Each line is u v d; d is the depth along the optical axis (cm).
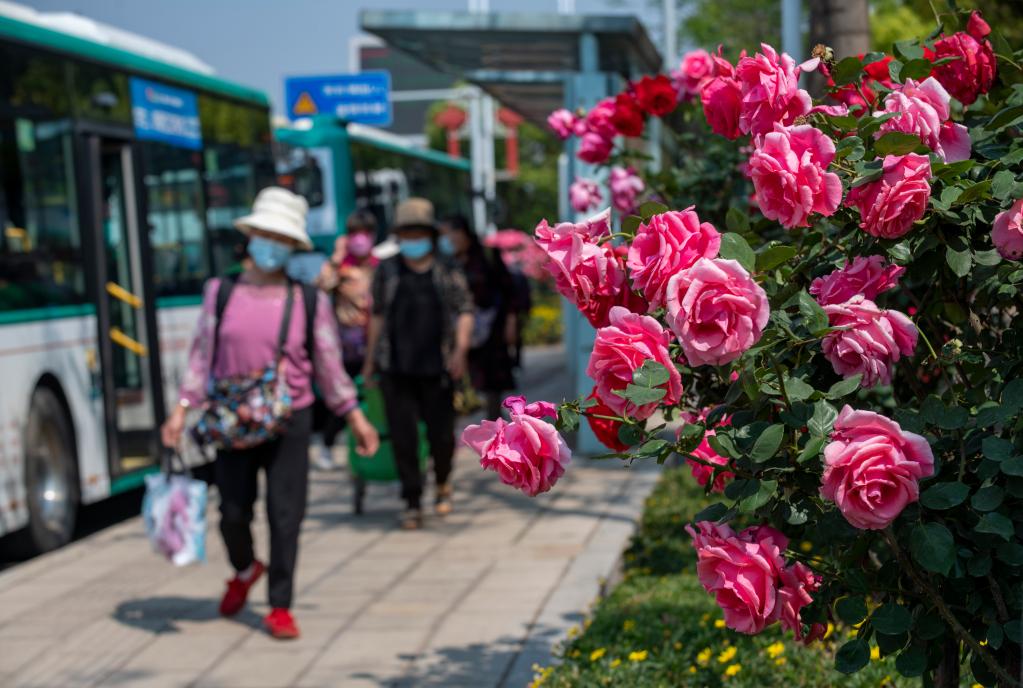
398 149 2759
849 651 365
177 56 1631
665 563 936
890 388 446
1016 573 350
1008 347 372
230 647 794
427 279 1149
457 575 950
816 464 346
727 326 309
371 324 1155
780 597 351
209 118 1645
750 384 330
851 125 362
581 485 1295
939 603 356
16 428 1127
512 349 1472
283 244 819
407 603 877
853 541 363
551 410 345
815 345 354
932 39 429
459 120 4897
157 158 1476
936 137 360
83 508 1484
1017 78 418
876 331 334
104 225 1390
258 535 1168
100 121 1348
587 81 1440
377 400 1188
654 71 1719
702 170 699
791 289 354
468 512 1209
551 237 354
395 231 1158
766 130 369
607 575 902
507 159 5584
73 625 859
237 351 809
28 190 1200
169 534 823
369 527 1167
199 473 1527
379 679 711
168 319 1456
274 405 798
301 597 915
